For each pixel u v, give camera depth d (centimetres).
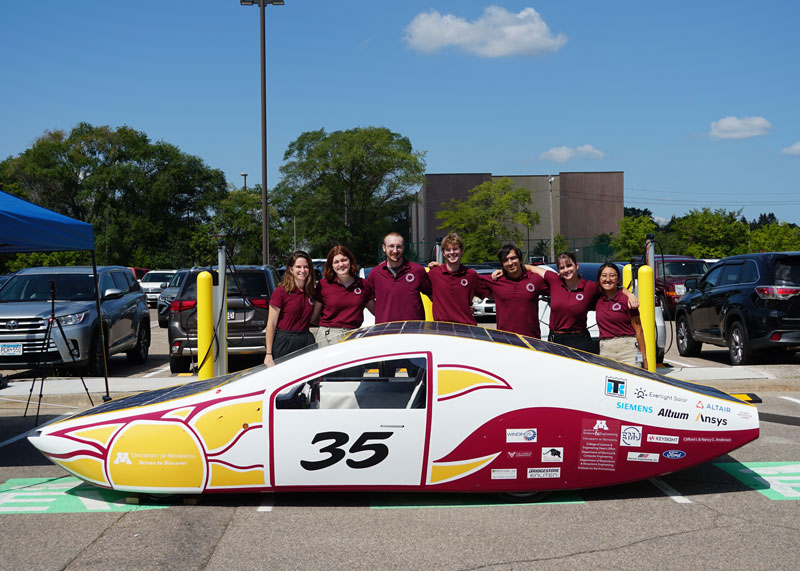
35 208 714
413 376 464
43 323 982
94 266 824
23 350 972
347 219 6806
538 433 462
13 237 650
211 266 816
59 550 409
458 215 5459
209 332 767
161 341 1677
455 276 639
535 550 403
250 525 447
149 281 3152
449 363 462
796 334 959
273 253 6272
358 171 6556
